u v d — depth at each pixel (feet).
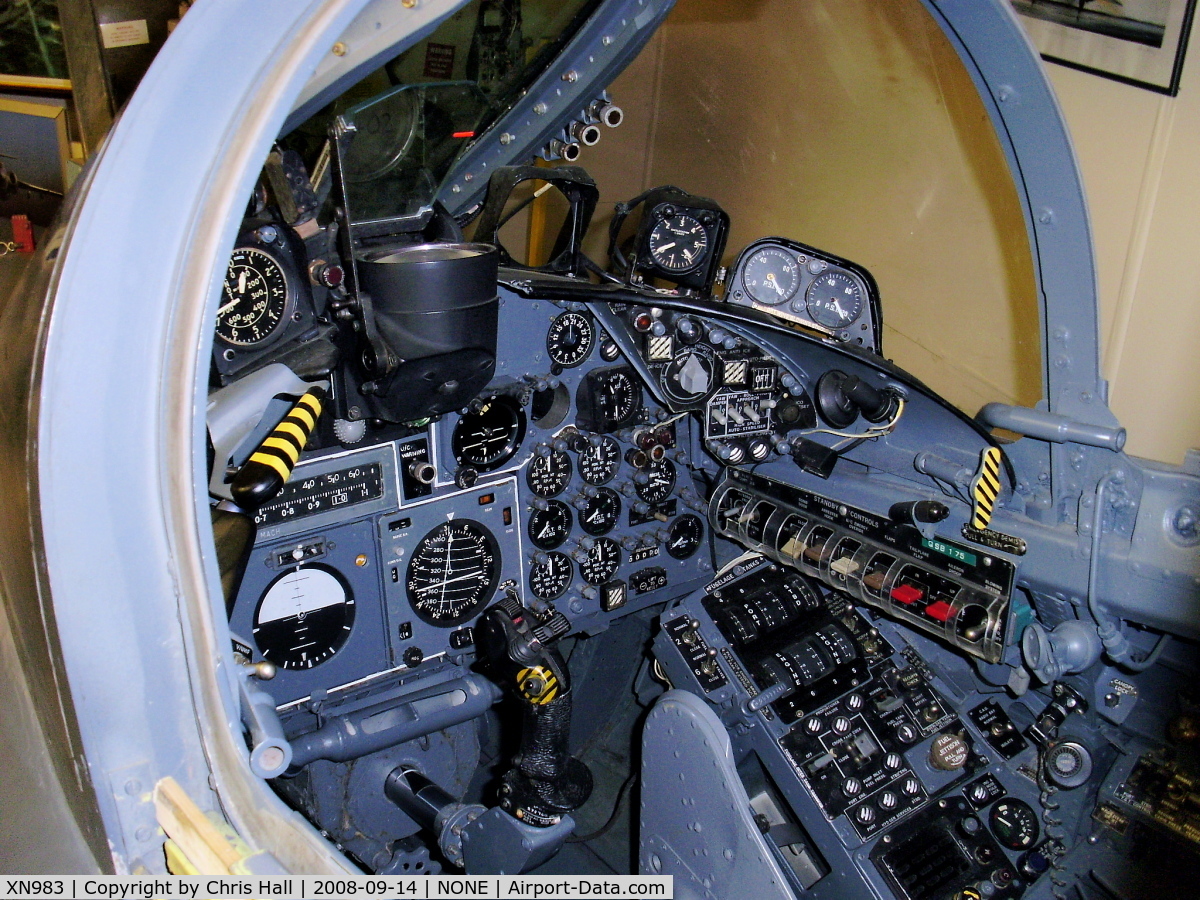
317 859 3.76
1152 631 9.11
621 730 13.32
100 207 3.63
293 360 7.57
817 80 17.97
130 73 11.69
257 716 3.99
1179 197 12.84
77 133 18.35
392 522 9.46
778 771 10.55
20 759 5.75
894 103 16.60
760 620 11.24
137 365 3.65
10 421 5.06
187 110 3.74
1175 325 13.20
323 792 9.74
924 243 16.62
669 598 12.42
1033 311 14.85
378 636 9.71
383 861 10.22
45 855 4.85
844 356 10.02
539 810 8.60
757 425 10.94
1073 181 7.63
